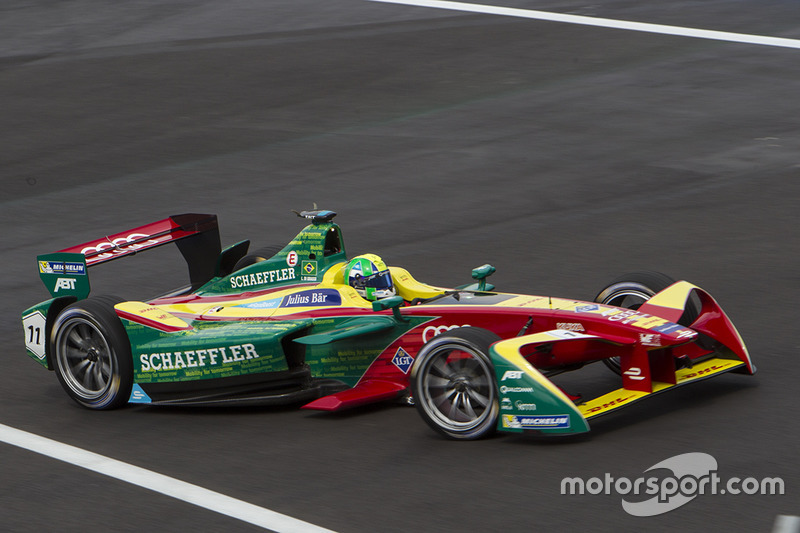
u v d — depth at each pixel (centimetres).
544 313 2750
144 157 6706
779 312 3572
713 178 5619
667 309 2800
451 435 2584
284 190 5859
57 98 8238
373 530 2089
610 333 2650
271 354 2931
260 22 10325
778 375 2953
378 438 2653
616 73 8006
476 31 9525
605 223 4947
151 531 2142
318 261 3170
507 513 2133
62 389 3281
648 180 5659
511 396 2469
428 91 7850
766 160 5875
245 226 5250
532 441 2541
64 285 3306
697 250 4447
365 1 10950
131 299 4303
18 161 6781
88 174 6438
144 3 11306
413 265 4462
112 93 8281
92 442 2753
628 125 6744
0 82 8769
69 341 3109
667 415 2678
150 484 2408
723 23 9356
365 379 2978
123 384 3027
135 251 3556
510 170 5978
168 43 9725
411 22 10012
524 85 7844
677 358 2906
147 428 2872
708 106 7069
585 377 3078
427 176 5959
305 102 7756
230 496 2308
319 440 2670
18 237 5316
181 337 3017
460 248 4678
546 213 5181
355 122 7194
